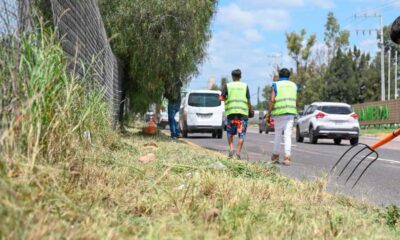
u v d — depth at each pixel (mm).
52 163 8234
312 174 17688
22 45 8547
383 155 29531
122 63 35031
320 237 7094
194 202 8039
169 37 30797
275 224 7367
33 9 9828
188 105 45375
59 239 5504
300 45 133000
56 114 8641
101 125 14875
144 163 13242
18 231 5148
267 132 63875
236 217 7297
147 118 49062
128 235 6191
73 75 10703
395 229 8594
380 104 76625
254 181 11266
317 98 130875
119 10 30938
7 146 6840
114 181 8961
